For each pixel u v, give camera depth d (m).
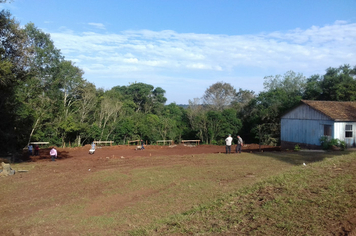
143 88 64.38
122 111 46.38
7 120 23.41
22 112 30.03
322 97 39.25
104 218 8.84
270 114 37.12
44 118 33.78
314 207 6.25
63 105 38.34
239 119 41.91
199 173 14.65
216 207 7.54
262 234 5.38
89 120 42.03
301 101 26.50
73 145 37.38
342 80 37.75
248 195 7.88
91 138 39.94
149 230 6.78
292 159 18.14
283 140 29.67
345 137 23.39
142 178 13.89
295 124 27.86
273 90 43.44
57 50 36.50
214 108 55.25
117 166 18.11
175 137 42.19
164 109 62.84
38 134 33.56
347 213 5.78
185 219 7.07
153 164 18.47
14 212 9.87
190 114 45.00
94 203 10.55
